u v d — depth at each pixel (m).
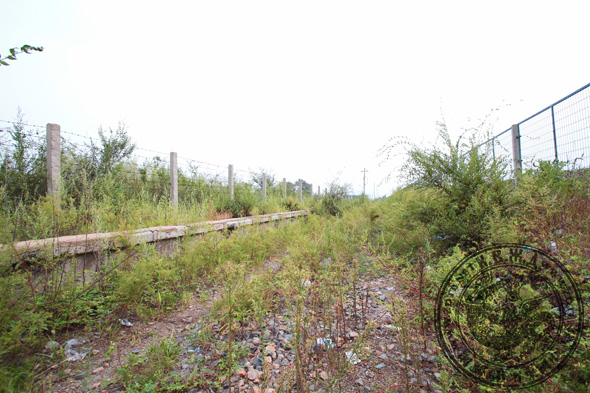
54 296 2.58
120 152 6.84
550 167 3.99
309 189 20.28
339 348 2.38
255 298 2.80
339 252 4.36
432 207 4.01
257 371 2.14
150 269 3.08
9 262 2.30
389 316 2.93
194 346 2.47
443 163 3.93
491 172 3.66
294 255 4.22
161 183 7.85
